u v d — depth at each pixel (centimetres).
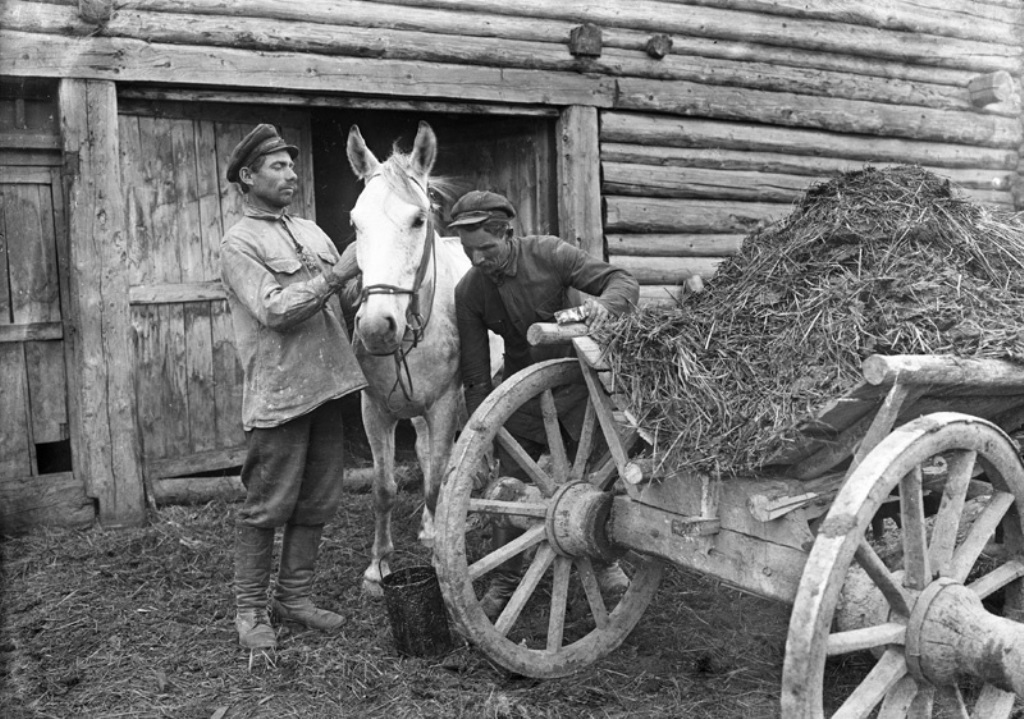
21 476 530
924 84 876
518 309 380
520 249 378
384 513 436
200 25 546
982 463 269
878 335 254
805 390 255
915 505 251
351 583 445
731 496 285
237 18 560
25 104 520
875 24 829
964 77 898
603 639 349
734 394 273
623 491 351
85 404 527
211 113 586
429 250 375
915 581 257
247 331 361
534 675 332
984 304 269
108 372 531
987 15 898
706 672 344
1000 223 308
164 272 573
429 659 354
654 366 293
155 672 350
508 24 653
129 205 559
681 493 299
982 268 286
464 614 317
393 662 353
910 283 267
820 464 275
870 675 256
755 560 279
